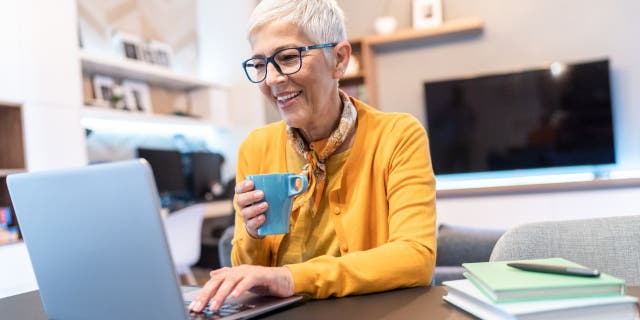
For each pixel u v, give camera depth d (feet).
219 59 18.78
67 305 2.75
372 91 17.49
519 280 2.37
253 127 18.38
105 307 2.56
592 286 2.27
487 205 13.42
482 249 5.74
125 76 15.64
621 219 3.29
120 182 2.27
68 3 12.39
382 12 18.07
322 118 3.82
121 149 15.85
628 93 15.88
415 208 3.52
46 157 11.63
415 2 17.46
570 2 16.33
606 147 15.84
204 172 17.33
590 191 12.78
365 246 3.75
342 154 3.93
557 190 12.96
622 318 2.22
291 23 3.51
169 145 17.51
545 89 16.30
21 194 2.63
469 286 2.58
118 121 14.98
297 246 3.89
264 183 2.97
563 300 2.24
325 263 3.04
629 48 15.85
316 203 3.86
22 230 2.72
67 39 12.31
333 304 2.84
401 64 17.92
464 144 17.07
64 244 2.59
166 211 12.30
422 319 2.44
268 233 3.01
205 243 14.76
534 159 16.48
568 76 16.10
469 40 17.22
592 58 16.16
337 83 3.89
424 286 3.19
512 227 3.46
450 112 17.16
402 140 3.80
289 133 3.94
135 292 2.42
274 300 2.82
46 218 2.58
